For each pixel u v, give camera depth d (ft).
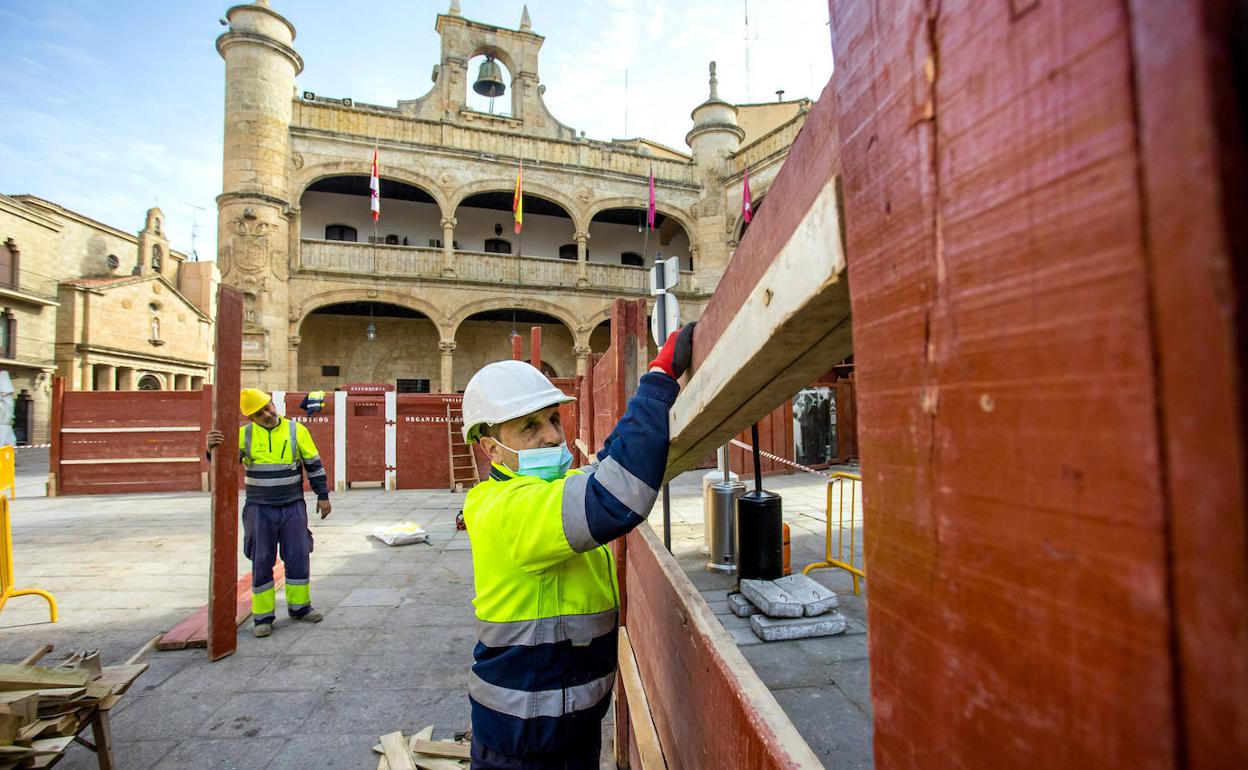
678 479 41.78
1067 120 0.93
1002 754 1.15
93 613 16.37
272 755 9.61
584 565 4.87
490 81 80.64
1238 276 0.60
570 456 5.16
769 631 13.26
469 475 42.96
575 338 76.48
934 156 1.32
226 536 13.37
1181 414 0.69
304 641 14.15
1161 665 0.74
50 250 98.58
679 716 4.42
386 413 42.52
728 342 3.22
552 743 4.55
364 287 67.97
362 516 30.76
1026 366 1.04
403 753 9.26
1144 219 0.75
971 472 1.23
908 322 1.45
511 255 75.66
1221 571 0.62
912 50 1.40
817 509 28.32
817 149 2.09
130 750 9.73
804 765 1.99
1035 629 1.04
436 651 13.56
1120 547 0.82
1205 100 0.65
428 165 71.41
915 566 1.47
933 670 1.40
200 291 126.82
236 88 62.95
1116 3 0.81
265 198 62.69
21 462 71.72
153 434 41.11
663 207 81.20
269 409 14.70
